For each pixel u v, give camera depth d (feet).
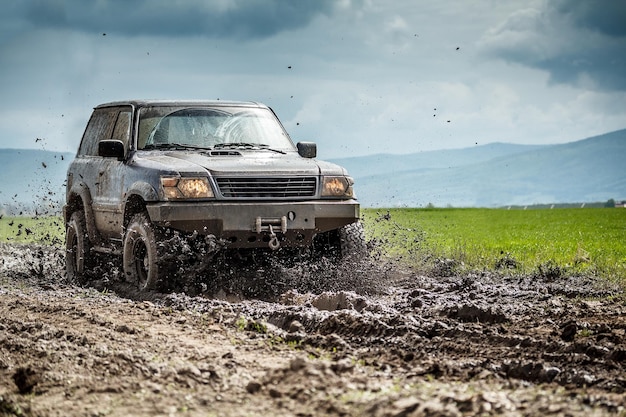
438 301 56.03
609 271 72.18
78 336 41.19
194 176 59.67
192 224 59.16
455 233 151.94
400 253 87.25
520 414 26.73
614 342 40.57
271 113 71.10
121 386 32.12
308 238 61.36
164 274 59.88
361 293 62.34
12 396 30.86
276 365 35.83
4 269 80.79
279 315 48.34
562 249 102.01
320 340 40.63
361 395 29.19
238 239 60.08
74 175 74.69
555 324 46.09
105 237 70.28
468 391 30.01
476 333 41.47
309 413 28.07
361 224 65.57
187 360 36.83
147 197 60.29
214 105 69.87
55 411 29.58
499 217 255.29
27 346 38.70
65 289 66.64
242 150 66.23
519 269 75.56
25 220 190.29
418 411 26.40
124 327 44.06
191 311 51.01
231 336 42.98
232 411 28.99
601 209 345.72
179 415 28.89
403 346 39.81
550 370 33.12
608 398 28.84
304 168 62.28
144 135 66.95
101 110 74.49
